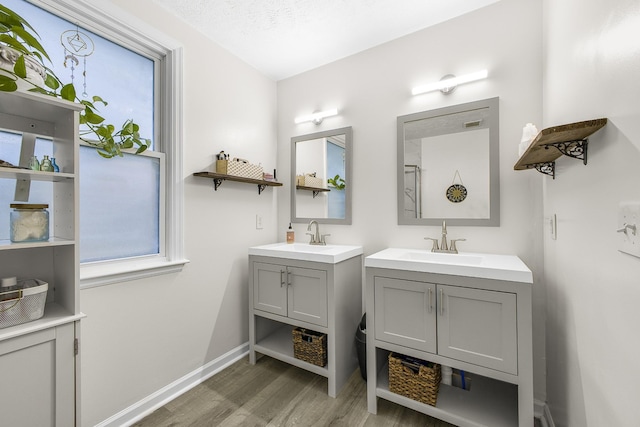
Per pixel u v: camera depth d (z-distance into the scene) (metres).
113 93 1.59
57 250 1.23
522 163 1.40
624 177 0.70
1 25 0.97
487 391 1.61
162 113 1.82
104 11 1.46
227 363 2.14
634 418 0.67
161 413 1.63
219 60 2.11
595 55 0.88
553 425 1.41
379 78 2.15
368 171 2.19
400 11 1.81
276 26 1.93
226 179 2.10
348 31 2.00
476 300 1.33
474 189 1.80
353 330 2.02
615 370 0.77
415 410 1.56
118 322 1.53
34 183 1.26
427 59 1.96
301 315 1.90
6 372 0.92
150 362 1.67
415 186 1.99
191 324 1.90
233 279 2.21
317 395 1.78
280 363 2.19
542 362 1.59
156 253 1.78
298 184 2.55
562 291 1.25
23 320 1.00
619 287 0.74
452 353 1.39
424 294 1.46
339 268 1.83
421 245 1.98
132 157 1.67
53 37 1.36
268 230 2.56
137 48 1.69
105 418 1.47
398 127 2.05
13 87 0.90
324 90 2.41
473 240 1.81
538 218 1.62
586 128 0.84
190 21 1.87
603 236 0.84
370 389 1.62
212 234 2.05
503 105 1.72
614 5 0.75
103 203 1.55
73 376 1.08
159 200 1.79
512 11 1.70
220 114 2.11
